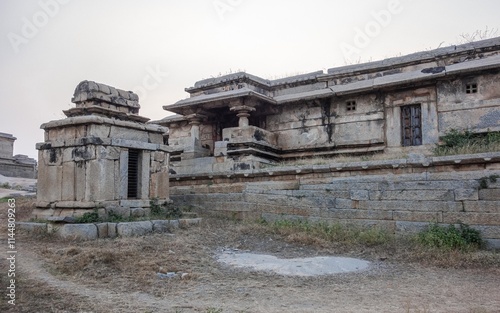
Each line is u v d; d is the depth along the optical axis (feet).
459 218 36.14
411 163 38.50
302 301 22.72
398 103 53.31
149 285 24.98
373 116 54.95
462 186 36.37
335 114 57.82
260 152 55.98
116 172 39.68
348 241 37.40
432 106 50.85
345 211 41.57
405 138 53.01
